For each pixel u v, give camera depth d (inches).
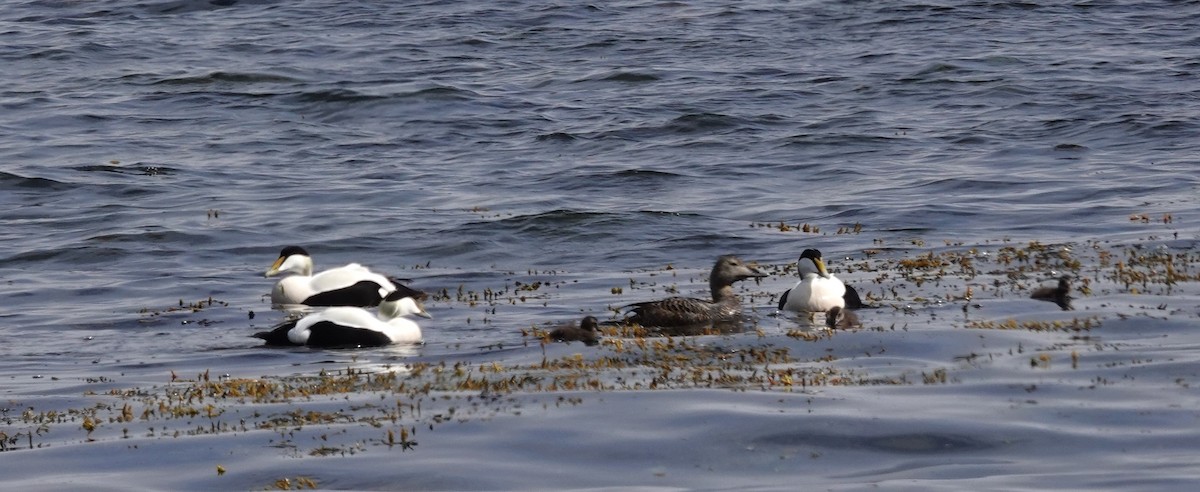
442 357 587.5
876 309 670.5
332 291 744.3
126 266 868.0
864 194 1089.4
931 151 1299.2
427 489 390.6
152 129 1502.2
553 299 740.0
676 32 2229.3
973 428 438.0
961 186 1107.9
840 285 685.9
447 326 663.8
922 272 774.5
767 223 981.2
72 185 1174.3
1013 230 921.5
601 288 774.5
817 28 2253.9
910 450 418.9
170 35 2237.9
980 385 494.6
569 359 564.1
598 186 1158.3
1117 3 2460.6
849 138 1371.8
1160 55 1903.3
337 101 1656.0
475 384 511.2
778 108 1579.7
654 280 798.5
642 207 1053.2
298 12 2501.2
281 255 787.4
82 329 678.5
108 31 2273.6
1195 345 556.4
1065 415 451.5
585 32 2246.6
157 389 530.9
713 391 490.6
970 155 1269.7
